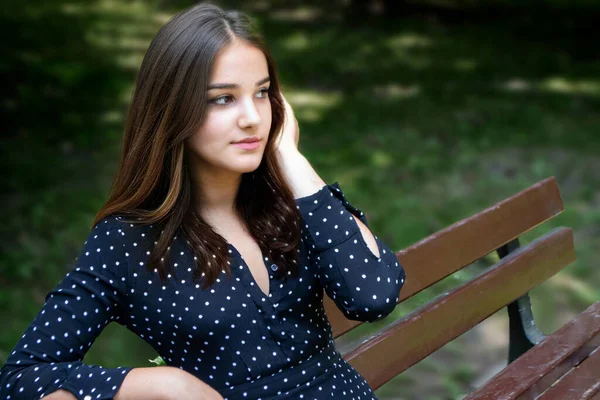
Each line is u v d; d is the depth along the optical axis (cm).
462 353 452
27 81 1059
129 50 1265
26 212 667
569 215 670
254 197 213
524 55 1320
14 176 748
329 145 870
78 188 728
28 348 185
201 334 196
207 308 196
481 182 764
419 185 754
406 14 1562
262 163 213
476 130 934
